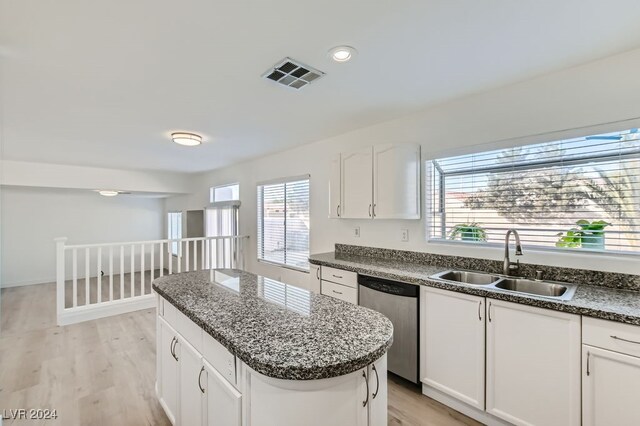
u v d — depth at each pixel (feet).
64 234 21.74
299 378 3.18
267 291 6.14
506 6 4.54
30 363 9.20
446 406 7.00
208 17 4.69
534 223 7.40
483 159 8.23
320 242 12.75
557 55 6.06
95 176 18.35
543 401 5.48
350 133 11.39
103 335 11.35
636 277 5.93
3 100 7.90
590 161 6.60
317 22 4.89
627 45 5.72
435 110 8.93
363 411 3.69
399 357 7.70
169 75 6.65
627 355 4.62
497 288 6.33
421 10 4.61
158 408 7.09
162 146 13.24
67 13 4.50
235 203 17.76
